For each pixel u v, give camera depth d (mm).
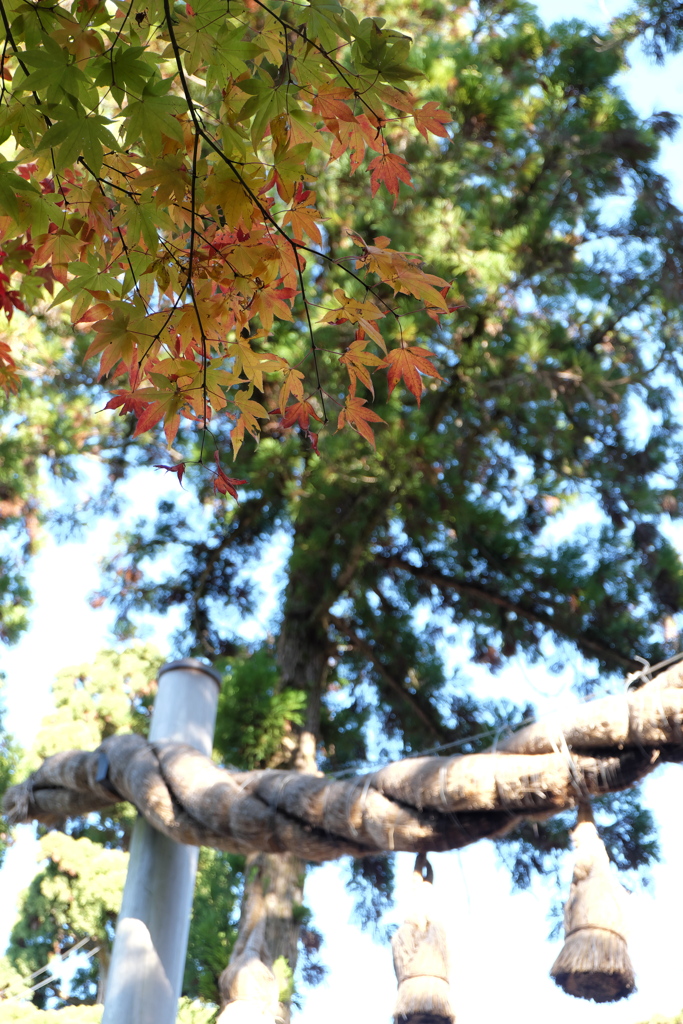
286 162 1854
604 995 2588
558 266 7227
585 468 7895
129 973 3715
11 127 1864
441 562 8148
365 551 7742
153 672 13141
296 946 5539
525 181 7516
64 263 2066
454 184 6930
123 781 4043
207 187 1850
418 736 8633
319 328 6316
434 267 6492
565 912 2691
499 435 7562
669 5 7582
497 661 8422
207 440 7477
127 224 1898
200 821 3695
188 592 8945
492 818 3027
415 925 3002
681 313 7848
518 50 7688
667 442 7805
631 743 2807
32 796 4461
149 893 3895
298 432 7273
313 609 7809
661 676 2854
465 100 6922
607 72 7598
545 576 7633
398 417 6578
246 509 8344
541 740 2932
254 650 8906
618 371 7465
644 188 7633
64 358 7566
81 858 11180
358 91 1842
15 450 7926
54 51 1650
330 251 6895
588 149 7430
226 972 3846
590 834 2805
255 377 2059
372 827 3168
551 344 7246
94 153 1683
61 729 12188
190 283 1931
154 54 1852
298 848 3398
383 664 8648
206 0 1808
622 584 7766
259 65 1923
